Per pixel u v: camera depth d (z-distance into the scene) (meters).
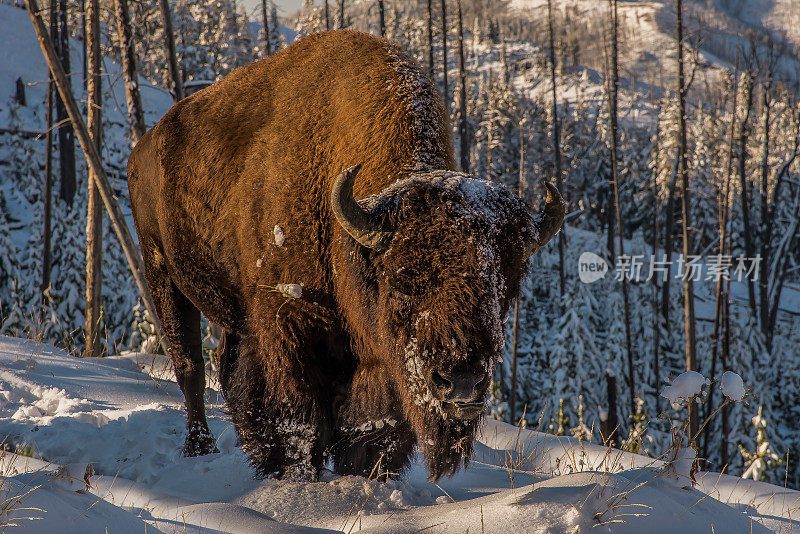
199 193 18.66
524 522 11.31
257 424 16.08
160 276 21.19
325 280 15.60
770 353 162.00
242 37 186.50
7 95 132.88
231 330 19.17
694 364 122.50
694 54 137.38
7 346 30.64
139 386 26.70
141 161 21.44
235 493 15.22
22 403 23.06
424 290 12.29
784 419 141.75
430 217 12.48
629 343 134.12
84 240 85.31
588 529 11.08
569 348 123.88
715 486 19.03
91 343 47.19
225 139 18.44
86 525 10.73
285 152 16.92
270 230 16.38
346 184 12.52
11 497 10.68
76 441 18.66
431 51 145.00
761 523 14.33
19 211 115.56
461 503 13.80
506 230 12.58
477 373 11.71
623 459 21.23
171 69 54.41
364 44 17.53
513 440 24.59
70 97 38.03
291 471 15.71
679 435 15.25
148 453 18.34
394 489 14.70
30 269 99.94
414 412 13.14
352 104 16.50
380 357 14.48
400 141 15.73
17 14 154.62
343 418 15.95
